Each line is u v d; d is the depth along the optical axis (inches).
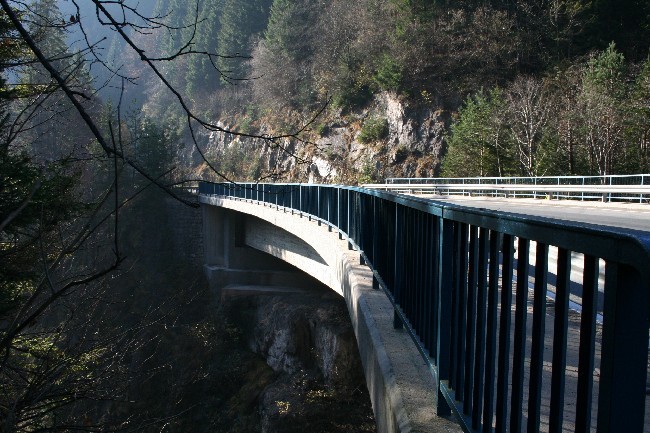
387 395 159.0
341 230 482.9
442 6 2306.8
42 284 157.5
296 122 2699.3
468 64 2225.6
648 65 1593.3
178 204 1785.2
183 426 1031.6
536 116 1775.3
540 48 2130.9
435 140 2186.3
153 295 828.6
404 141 2260.1
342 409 924.6
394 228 222.4
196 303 1556.3
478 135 1857.8
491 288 95.7
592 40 2054.6
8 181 217.3
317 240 599.5
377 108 2411.4
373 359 203.6
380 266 255.9
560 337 67.8
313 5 2829.7
